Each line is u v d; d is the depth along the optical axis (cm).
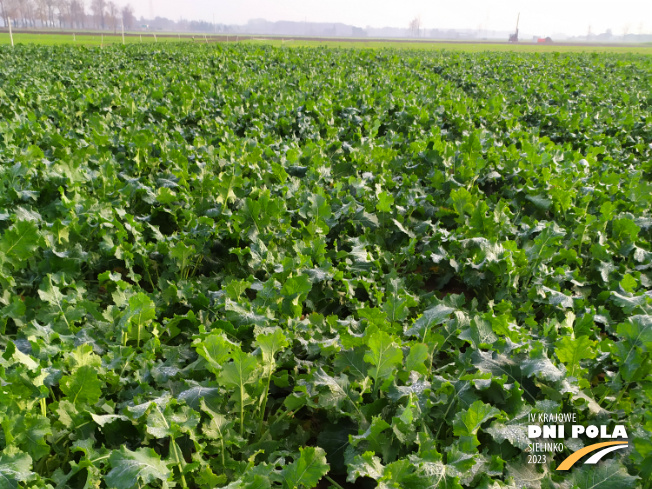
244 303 364
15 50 2789
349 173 776
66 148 711
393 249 585
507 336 347
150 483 243
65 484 236
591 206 680
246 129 1028
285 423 309
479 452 264
